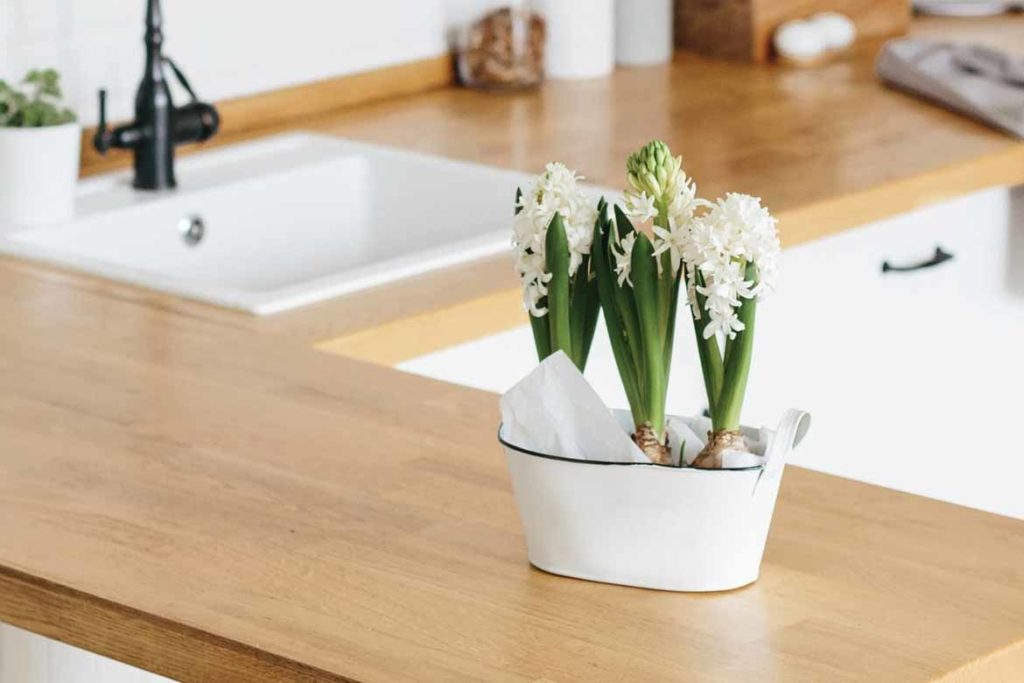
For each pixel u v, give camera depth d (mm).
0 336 1939
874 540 1394
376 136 2910
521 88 3283
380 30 3189
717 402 1297
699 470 1258
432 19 3287
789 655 1205
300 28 3033
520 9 3252
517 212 1329
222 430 1644
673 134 2934
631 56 3564
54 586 1315
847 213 2545
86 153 2689
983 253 2979
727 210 1232
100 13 2693
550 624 1249
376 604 1279
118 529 1415
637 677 1172
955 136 2938
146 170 2562
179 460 1566
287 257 2719
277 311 2066
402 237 2787
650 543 1293
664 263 1295
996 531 1417
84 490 1497
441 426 1654
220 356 1881
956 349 2988
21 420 1670
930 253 2852
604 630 1241
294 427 1651
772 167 2707
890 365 2842
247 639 1225
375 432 1638
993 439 3092
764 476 1269
